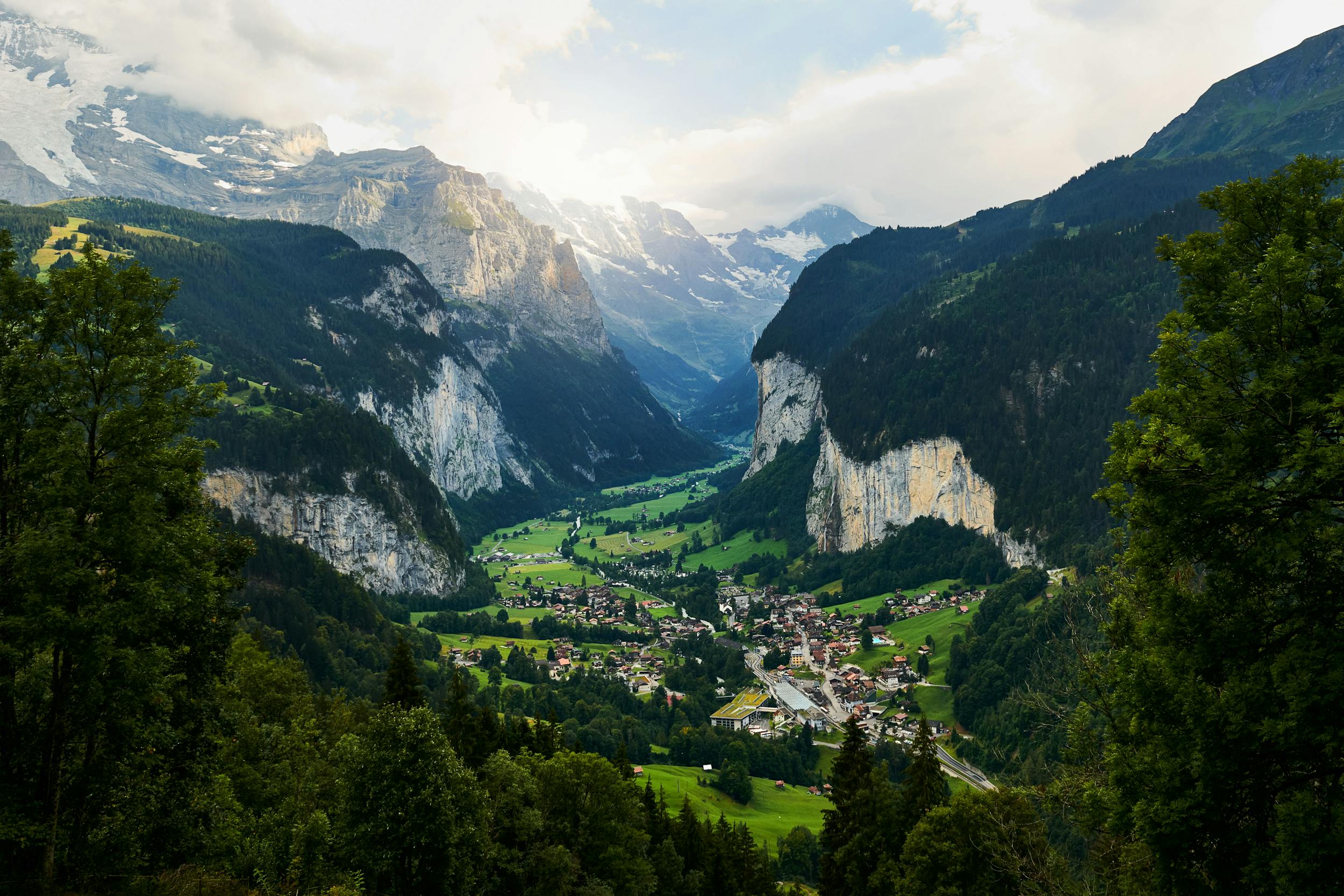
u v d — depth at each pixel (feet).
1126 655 100.27
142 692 100.32
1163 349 98.58
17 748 107.24
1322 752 80.18
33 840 98.48
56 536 95.04
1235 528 89.71
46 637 93.97
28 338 105.40
